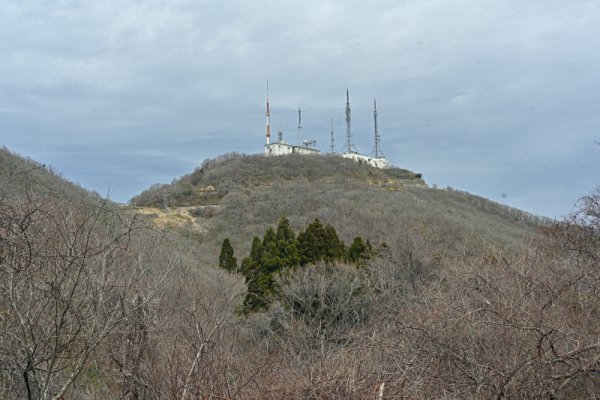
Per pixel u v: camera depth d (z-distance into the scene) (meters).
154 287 5.44
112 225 5.55
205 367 5.13
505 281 6.99
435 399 5.10
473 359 5.22
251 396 5.05
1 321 4.46
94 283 4.79
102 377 5.46
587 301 6.35
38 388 4.35
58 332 4.30
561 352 5.21
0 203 4.50
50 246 4.59
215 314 6.98
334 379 4.97
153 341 5.66
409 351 5.54
